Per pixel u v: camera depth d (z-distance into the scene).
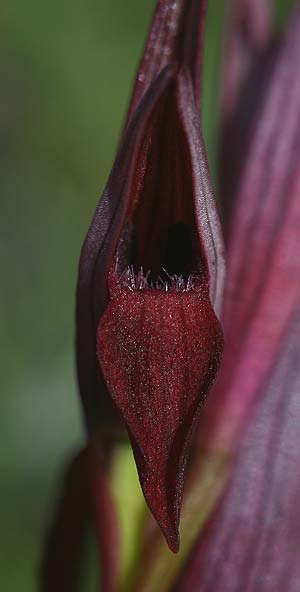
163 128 0.12
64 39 0.36
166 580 0.15
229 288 0.15
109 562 0.15
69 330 0.32
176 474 0.12
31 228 0.34
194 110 0.12
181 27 0.13
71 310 0.33
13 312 0.33
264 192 0.15
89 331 0.13
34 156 0.35
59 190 0.35
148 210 0.13
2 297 0.33
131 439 0.12
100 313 0.13
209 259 0.13
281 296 0.15
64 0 0.36
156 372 0.12
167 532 0.12
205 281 0.12
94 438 0.15
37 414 0.30
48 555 0.16
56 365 0.31
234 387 0.15
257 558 0.15
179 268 0.13
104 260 0.13
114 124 0.35
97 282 0.13
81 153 0.35
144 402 0.12
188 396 0.12
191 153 0.12
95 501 0.15
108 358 0.12
